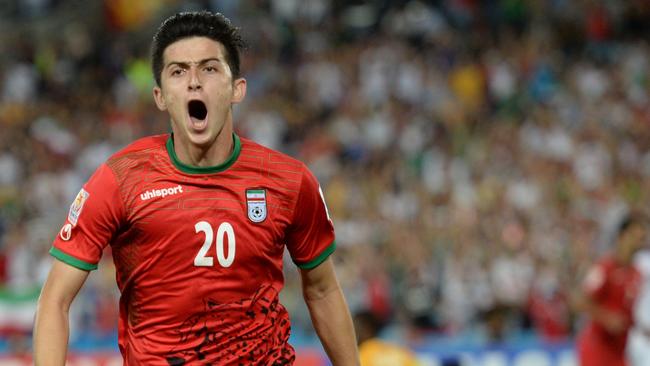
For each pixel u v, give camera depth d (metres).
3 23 70.00
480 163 58.56
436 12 75.56
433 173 57.47
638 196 58.94
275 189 12.32
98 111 60.97
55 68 64.94
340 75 67.00
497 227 50.88
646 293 31.70
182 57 12.00
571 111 66.81
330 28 72.81
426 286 44.94
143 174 12.02
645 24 77.56
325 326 13.41
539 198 55.78
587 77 70.75
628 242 31.55
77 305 39.38
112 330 39.38
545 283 47.28
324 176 55.25
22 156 54.69
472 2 76.31
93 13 69.62
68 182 53.69
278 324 12.45
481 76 69.06
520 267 47.66
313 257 13.01
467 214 51.88
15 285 41.53
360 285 43.34
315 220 12.80
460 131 62.09
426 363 33.91
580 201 56.28
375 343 23.67
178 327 12.00
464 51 71.44
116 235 12.11
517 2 76.19
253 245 12.08
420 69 68.06
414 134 60.97
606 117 66.75
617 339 31.98
